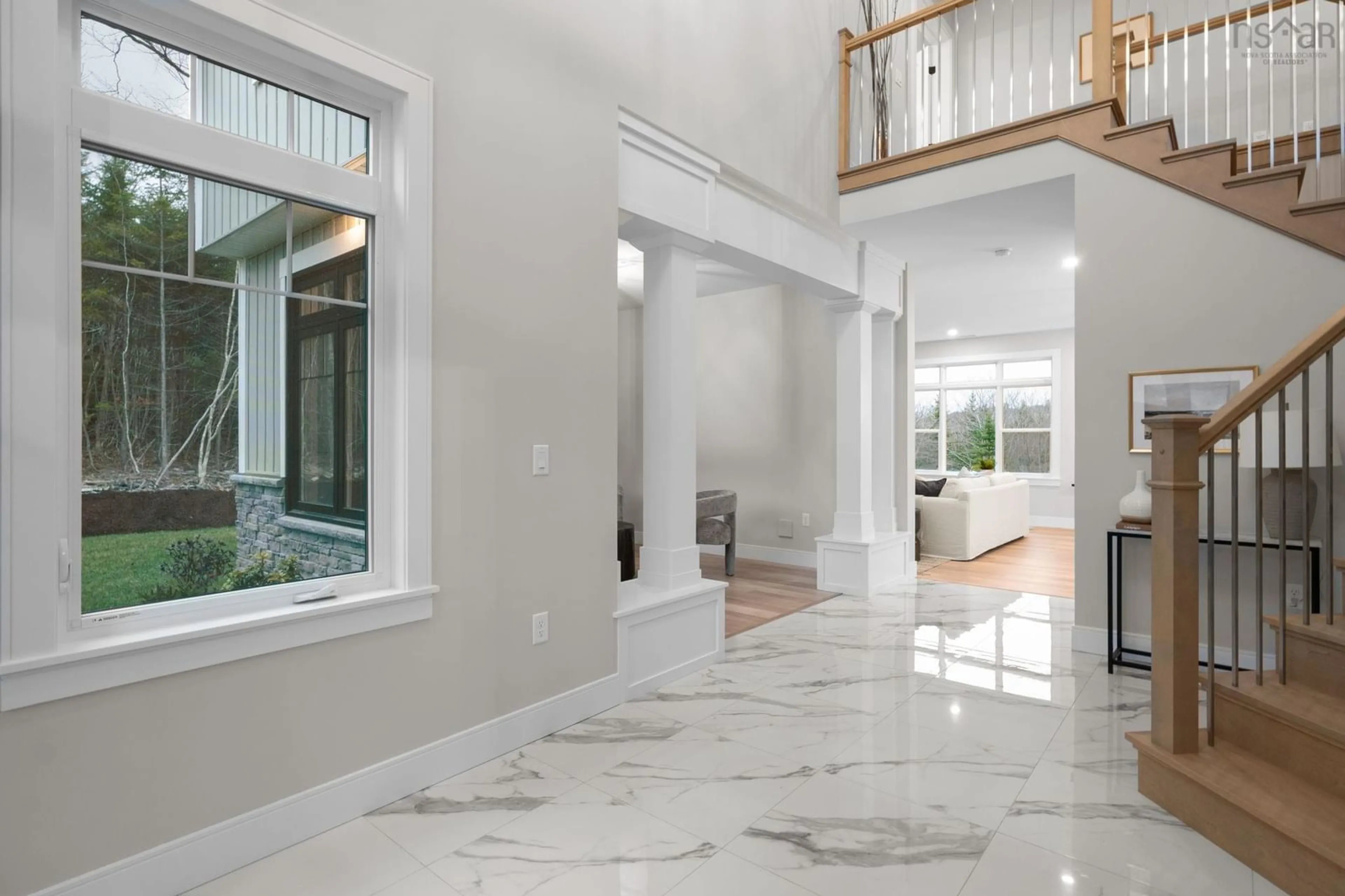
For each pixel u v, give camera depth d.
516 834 2.09
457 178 2.41
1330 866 1.68
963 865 1.93
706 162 3.61
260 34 1.89
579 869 1.92
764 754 2.63
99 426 1.73
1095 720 2.96
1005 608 4.95
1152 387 3.67
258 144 2.00
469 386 2.46
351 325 2.25
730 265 4.30
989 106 6.88
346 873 1.89
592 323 2.94
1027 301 7.53
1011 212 4.52
